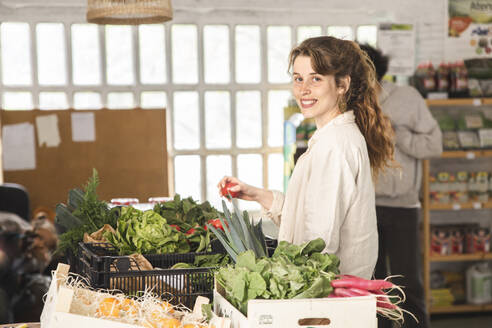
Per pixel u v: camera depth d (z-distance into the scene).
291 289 1.40
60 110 4.71
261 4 4.88
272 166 5.14
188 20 4.89
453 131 4.99
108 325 1.37
